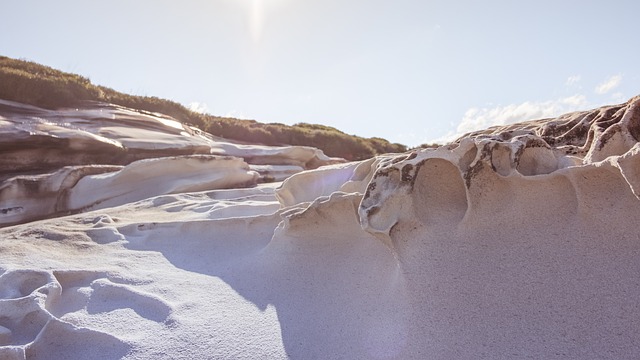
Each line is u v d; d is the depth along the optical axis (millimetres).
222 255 4387
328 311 3035
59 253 4320
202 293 3535
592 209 2461
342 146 20156
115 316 3152
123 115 11914
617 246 2338
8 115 9484
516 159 2693
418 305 2656
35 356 2664
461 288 2590
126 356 2652
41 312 2934
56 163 8727
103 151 9453
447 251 2748
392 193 2887
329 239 3732
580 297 2289
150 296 3357
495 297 2475
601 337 2135
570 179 2543
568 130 3775
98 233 5004
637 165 2199
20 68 13727
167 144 10812
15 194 7016
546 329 2266
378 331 2688
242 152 12875
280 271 3697
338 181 5449
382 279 3080
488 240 2680
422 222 2861
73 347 2770
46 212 7355
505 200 2750
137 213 6285
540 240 2557
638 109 2725
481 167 2746
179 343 2768
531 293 2410
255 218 4707
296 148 13492
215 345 2740
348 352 2611
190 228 4906
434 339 2461
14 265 3758
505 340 2305
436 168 2889
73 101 11891
